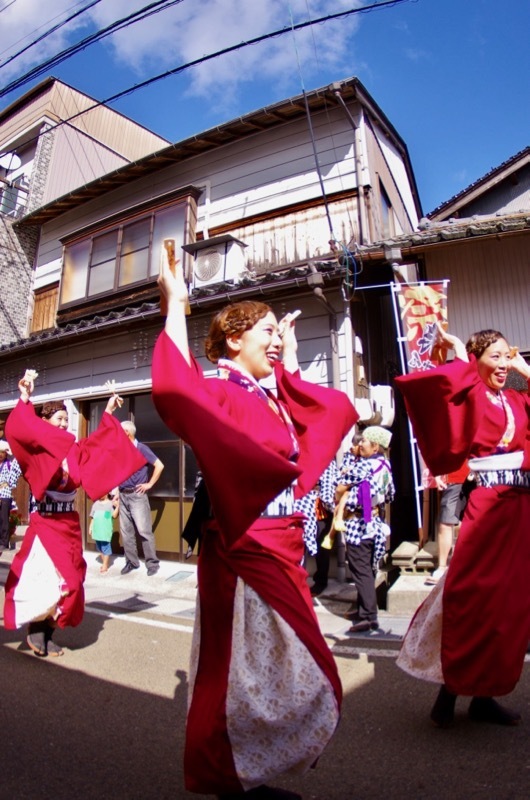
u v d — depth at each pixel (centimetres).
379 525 476
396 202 1134
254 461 159
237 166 1004
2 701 329
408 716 292
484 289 702
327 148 915
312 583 652
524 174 1037
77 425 991
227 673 170
